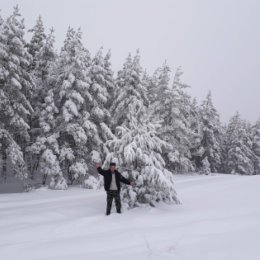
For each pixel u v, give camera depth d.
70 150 21.83
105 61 30.02
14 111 19.78
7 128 20.09
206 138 41.38
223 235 6.62
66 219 9.06
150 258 5.20
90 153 22.81
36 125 24.50
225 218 8.45
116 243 6.30
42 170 21.30
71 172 22.41
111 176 9.66
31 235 7.27
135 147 10.42
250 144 49.22
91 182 21.09
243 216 8.65
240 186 16.88
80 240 6.59
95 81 24.89
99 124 24.55
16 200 14.69
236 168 46.78
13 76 19.41
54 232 7.49
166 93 32.72
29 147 21.89
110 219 8.72
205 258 5.11
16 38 19.38
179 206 10.70
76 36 23.06
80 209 10.66
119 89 29.02
